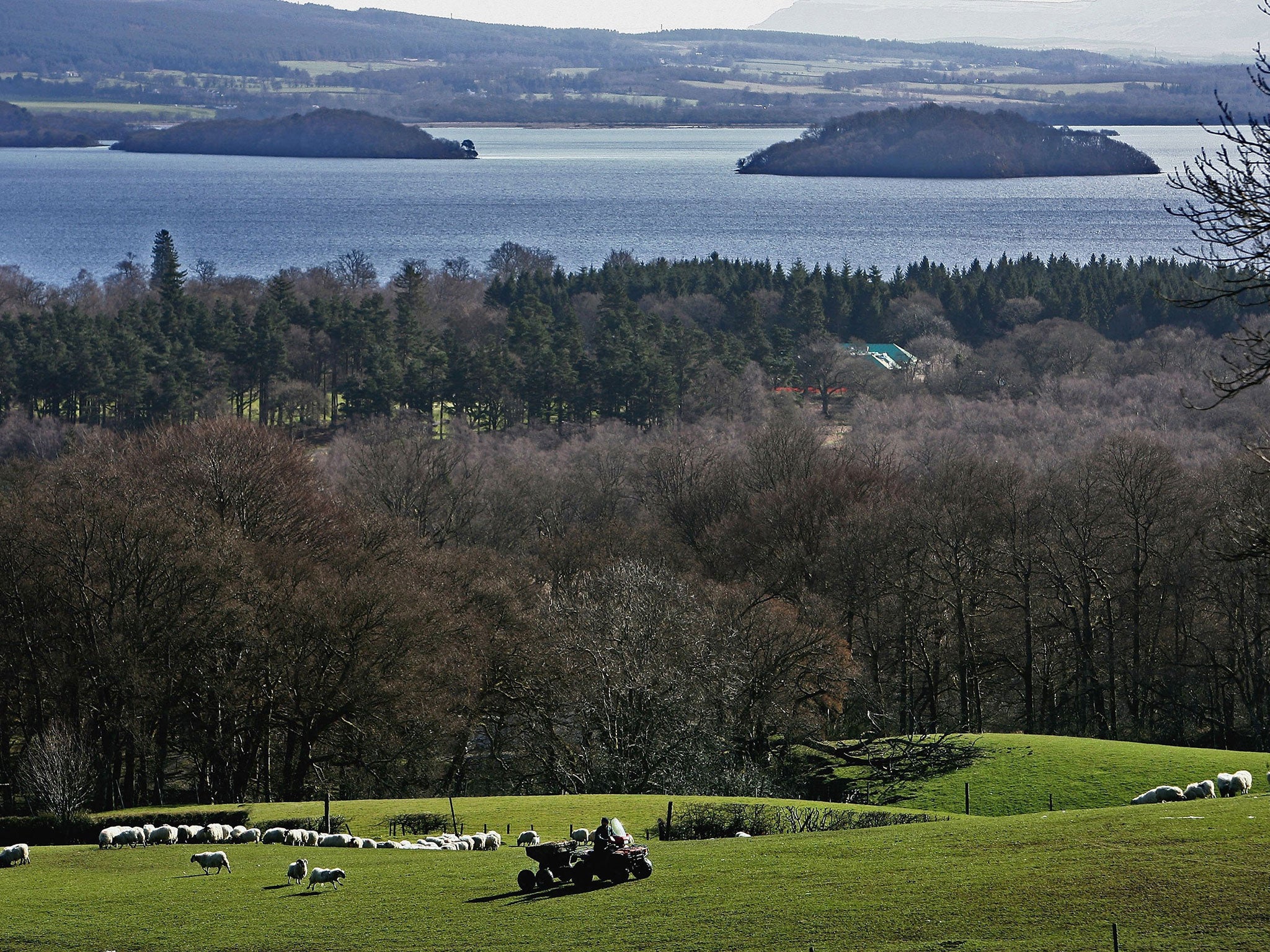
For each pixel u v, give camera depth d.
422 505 122.00
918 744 67.94
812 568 96.50
